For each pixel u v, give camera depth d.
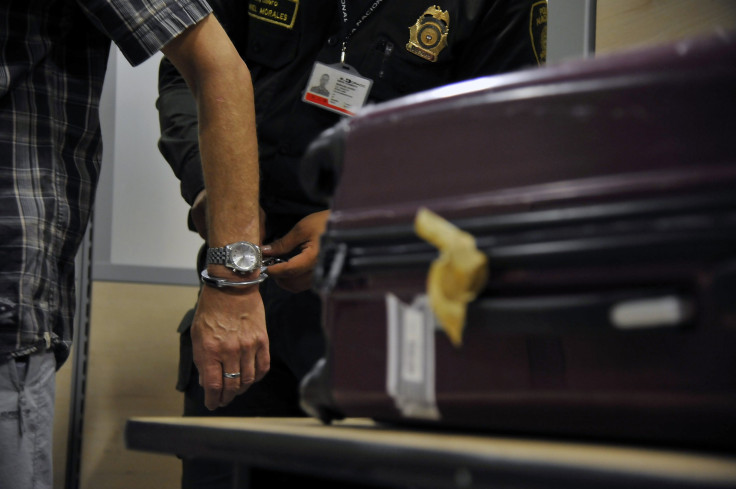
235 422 0.61
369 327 0.57
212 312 1.07
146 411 1.95
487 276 0.49
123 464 1.92
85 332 1.91
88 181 1.04
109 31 1.01
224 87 1.06
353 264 0.57
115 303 1.96
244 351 1.07
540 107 0.51
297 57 1.31
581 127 0.49
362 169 0.59
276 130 1.29
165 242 2.03
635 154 0.46
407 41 1.30
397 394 0.55
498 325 0.49
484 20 1.31
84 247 1.92
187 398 1.34
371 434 0.49
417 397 0.54
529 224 0.48
